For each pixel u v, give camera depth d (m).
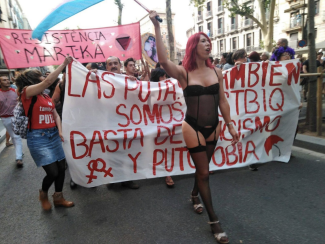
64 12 2.10
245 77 3.67
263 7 14.84
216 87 2.25
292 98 3.77
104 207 2.87
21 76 2.67
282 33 25.80
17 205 3.07
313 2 4.74
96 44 4.89
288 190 3.00
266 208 2.64
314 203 2.69
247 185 3.20
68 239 2.32
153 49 6.52
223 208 2.68
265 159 3.75
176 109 3.50
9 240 2.37
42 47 4.50
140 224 2.48
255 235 2.21
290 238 2.15
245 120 3.67
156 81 3.71
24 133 2.67
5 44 4.19
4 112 4.53
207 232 2.30
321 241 2.09
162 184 3.41
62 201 2.92
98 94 3.16
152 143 3.34
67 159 3.04
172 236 2.26
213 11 35.25
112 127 3.23
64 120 3.01
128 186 3.35
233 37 33.00
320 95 4.52
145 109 3.39
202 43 2.17
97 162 3.17
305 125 5.34
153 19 2.03
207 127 2.27
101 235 2.34
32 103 2.63
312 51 4.84
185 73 2.24
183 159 3.44
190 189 3.20
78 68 3.05
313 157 3.98
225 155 3.61
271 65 3.69
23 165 4.63
